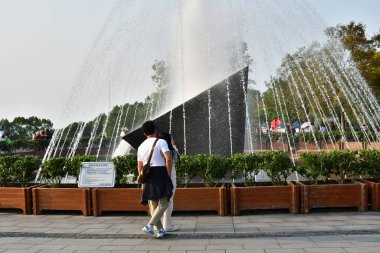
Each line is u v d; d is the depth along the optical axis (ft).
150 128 19.85
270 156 24.63
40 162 27.86
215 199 23.44
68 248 17.37
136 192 23.93
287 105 89.20
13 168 26.58
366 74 92.58
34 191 24.80
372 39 98.63
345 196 23.54
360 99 59.00
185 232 19.67
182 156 25.11
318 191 23.47
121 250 16.93
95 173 24.43
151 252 16.53
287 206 23.38
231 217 22.88
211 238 18.54
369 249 16.15
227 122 33.50
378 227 19.72
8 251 17.02
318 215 22.81
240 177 29.17
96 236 19.34
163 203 18.75
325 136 86.22
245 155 25.00
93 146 104.78
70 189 24.45
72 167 26.09
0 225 21.95
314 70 57.06
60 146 73.10
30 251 16.98
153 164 18.90
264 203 23.36
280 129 90.27
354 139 79.82
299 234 18.75
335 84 66.44
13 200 25.22
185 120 33.01
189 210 23.54
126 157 25.64
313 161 24.77
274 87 79.15
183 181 24.84
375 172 24.81
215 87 33.35
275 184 24.86
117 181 25.49
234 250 16.48
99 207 24.04
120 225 21.58
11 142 102.06
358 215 22.61
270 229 19.81
